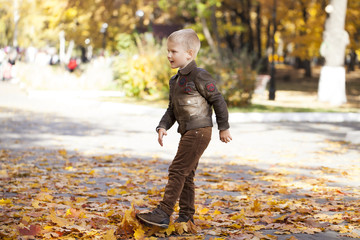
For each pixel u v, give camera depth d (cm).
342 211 609
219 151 1192
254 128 1686
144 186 768
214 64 2336
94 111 2155
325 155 1140
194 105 482
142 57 2756
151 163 1002
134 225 486
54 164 970
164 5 3934
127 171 901
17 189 718
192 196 513
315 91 3744
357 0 3812
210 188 764
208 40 3959
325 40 2706
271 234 506
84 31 4916
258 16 5116
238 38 5456
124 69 2820
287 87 4203
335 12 2673
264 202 659
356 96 3256
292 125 1784
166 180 823
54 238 475
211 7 3941
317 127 1733
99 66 3488
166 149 1208
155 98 2680
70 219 532
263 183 805
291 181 822
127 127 1639
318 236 500
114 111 2172
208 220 552
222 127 480
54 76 3300
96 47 5234
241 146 1281
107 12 4872
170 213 486
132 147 1230
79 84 3297
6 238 461
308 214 591
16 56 4338
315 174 898
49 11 4734
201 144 483
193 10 3869
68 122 1738
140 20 4816
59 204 620
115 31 4891
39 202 619
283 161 1050
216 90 482
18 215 550
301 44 4462
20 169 894
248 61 2388
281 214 589
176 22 4856
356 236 496
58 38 5612
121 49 2978
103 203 633
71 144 1258
